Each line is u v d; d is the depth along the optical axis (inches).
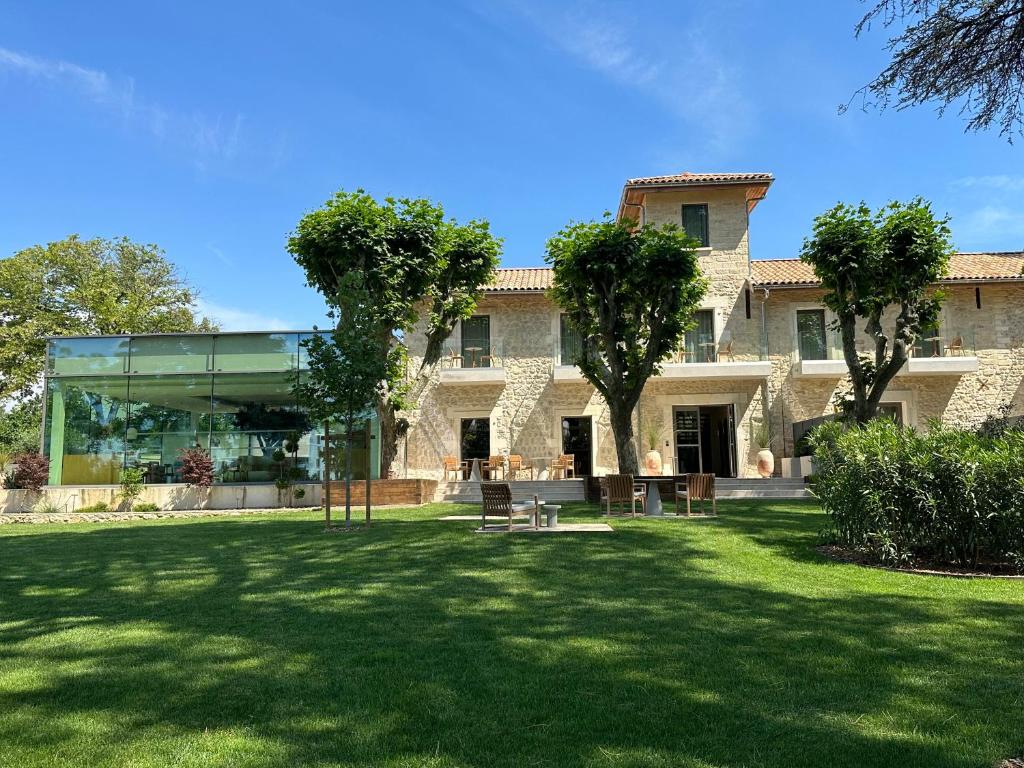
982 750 115.6
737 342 849.5
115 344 769.6
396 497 658.8
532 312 888.9
